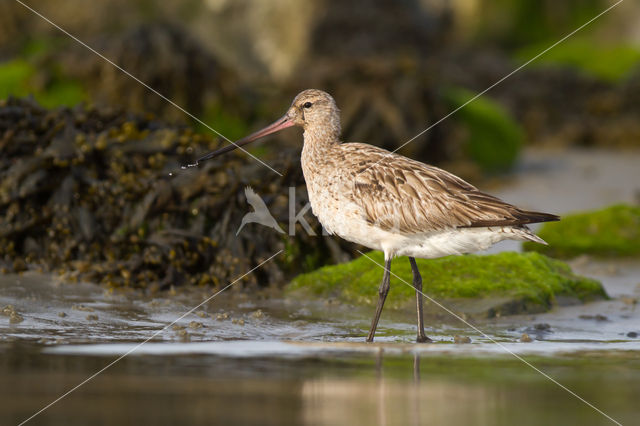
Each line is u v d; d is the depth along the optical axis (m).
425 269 12.57
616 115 36.19
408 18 37.47
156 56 20.88
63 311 10.77
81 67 20.58
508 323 11.25
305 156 11.55
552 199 21.80
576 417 6.96
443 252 10.63
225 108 21.41
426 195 10.41
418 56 35.84
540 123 34.75
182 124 14.97
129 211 13.26
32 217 13.33
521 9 51.56
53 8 28.50
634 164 28.38
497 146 25.69
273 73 29.75
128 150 13.84
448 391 7.61
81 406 6.97
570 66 39.94
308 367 8.39
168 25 21.41
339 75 24.16
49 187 13.49
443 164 24.27
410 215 10.45
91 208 13.38
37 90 20.17
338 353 9.12
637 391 7.71
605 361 8.97
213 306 11.61
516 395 7.54
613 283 13.94
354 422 6.70
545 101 36.28
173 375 7.96
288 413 6.87
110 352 8.89
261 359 8.71
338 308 11.88
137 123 14.59
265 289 12.83
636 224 16.25
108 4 28.47
